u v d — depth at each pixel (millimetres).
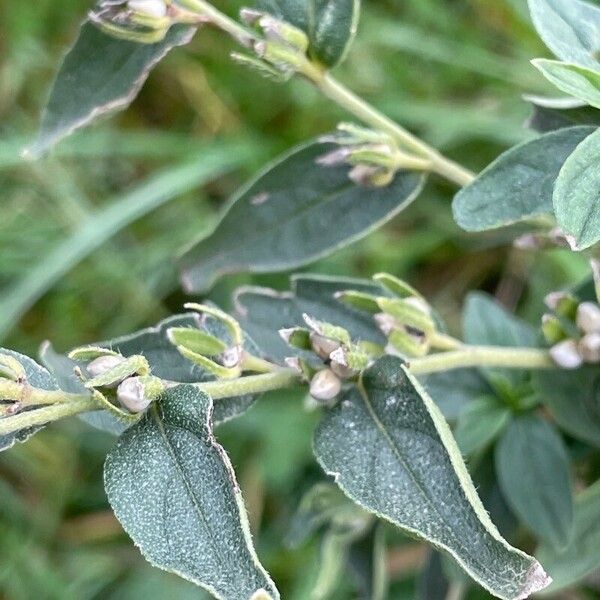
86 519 352
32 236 364
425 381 227
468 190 191
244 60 205
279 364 199
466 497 179
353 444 187
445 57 356
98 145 368
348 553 249
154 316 358
